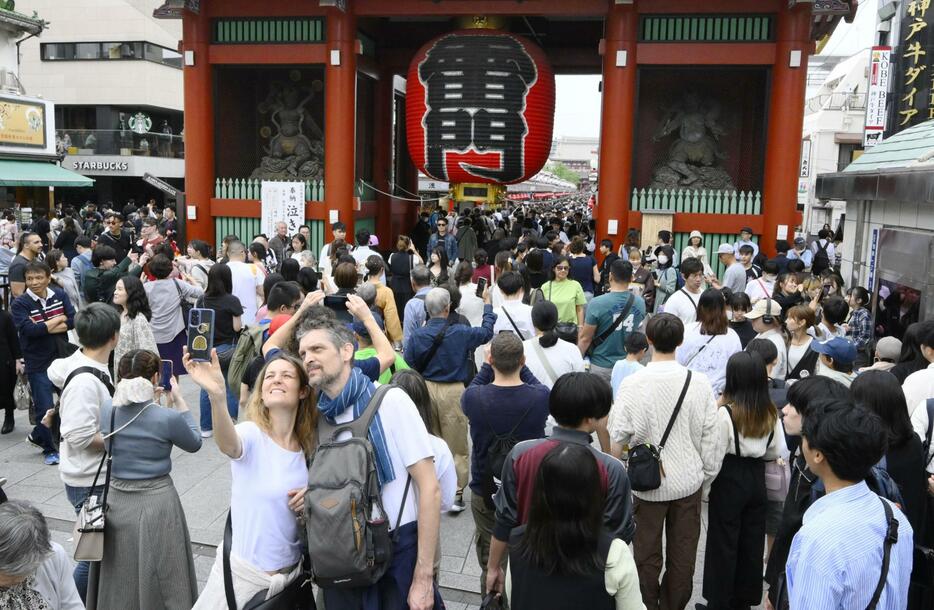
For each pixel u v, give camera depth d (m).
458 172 17.91
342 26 17.34
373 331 4.36
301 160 19.44
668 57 16.34
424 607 3.37
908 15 15.83
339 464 3.26
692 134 17.53
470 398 4.81
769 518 5.27
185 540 4.55
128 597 4.34
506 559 3.91
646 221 16.38
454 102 17.44
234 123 19.69
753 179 18.16
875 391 4.12
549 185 50.75
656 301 11.23
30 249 9.43
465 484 6.82
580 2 16.61
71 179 26.69
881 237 10.62
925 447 4.54
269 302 6.73
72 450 4.75
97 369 4.91
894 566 2.78
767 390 4.78
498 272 9.48
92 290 9.99
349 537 3.17
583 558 2.95
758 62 16.14
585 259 12.14
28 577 3.13
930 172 8.59
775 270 9.70
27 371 7.92
